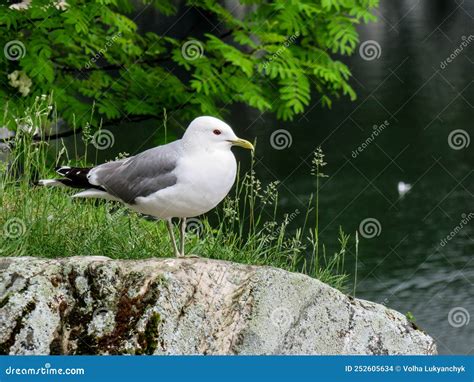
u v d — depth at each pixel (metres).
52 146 10.46
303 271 8.37
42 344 6.09
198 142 6.77
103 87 11.92
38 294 6.17
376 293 14.27
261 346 6.48
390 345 6.97
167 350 6.22
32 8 11.06
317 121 22.95
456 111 23.56
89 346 6.15
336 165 20.50
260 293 6.58
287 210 17.84
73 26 11.13
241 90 11.62
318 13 12.15
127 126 16.70
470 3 33.53
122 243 7.88
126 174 7.02
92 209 8.47
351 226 17.17
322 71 11.87
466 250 16.08
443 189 19.16
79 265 6.33
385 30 30.78
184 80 13.31
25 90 10.43
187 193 6.80
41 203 8.09
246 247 8.41
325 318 6.80
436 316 13.39
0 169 8.31
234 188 17.86
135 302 6.27
